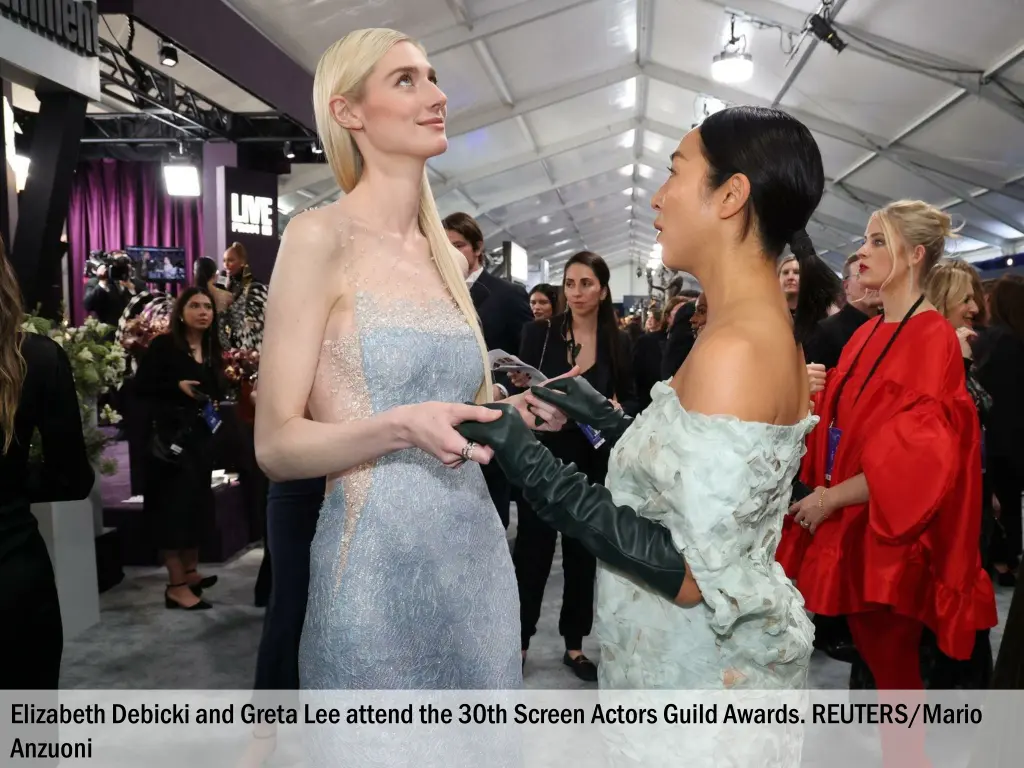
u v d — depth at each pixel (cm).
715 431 85
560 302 432
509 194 1521
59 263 396
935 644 211
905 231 187
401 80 121
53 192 384
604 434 118
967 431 175
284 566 208
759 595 87
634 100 1147
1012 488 370
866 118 876
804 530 196
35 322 278
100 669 279
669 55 902
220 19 511
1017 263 1140
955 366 176
